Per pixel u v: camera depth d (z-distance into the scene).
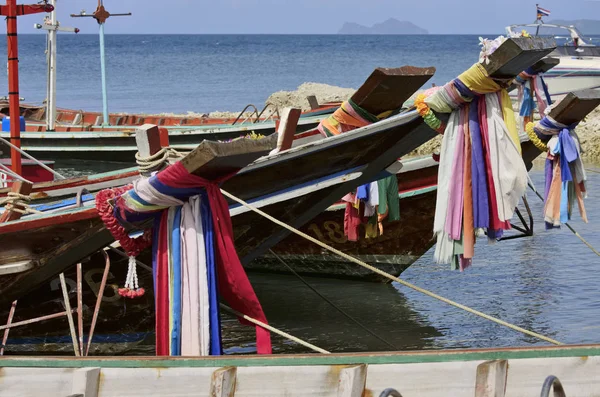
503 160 6.80
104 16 23.28
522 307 10.87
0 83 57.72
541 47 6.55
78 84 60.75
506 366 5.57
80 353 8.02
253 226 8.78
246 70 78.19
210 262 6.11
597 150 21.83
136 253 6.56
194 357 5.20
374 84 7.85
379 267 12.16
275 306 11.24
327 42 188.75
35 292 8.55
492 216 6.85
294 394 5.27
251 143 5.88
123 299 8.97
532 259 13.09
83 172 22.58
